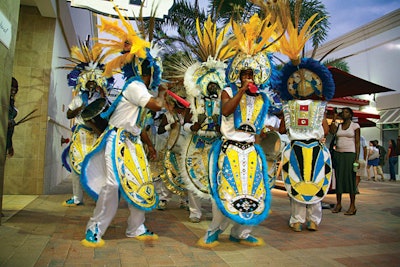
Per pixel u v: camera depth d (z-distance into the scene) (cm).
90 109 374
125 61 344
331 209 580
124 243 331
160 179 532
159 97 340
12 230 361
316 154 415
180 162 444
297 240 369
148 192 338
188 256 300
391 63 1347
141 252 306
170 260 288
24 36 638
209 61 458
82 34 1097
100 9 498
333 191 731
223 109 330
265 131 441
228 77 346
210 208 556
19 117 626
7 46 365
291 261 296
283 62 434
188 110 462
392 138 1489
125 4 509
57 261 272
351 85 741
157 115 589
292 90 431
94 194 322
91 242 317
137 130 341
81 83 538
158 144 560
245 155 331
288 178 422
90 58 557
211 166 334
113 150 321
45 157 641
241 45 339
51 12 627
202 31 515
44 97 639
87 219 433
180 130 482
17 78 630
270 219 482
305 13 711
